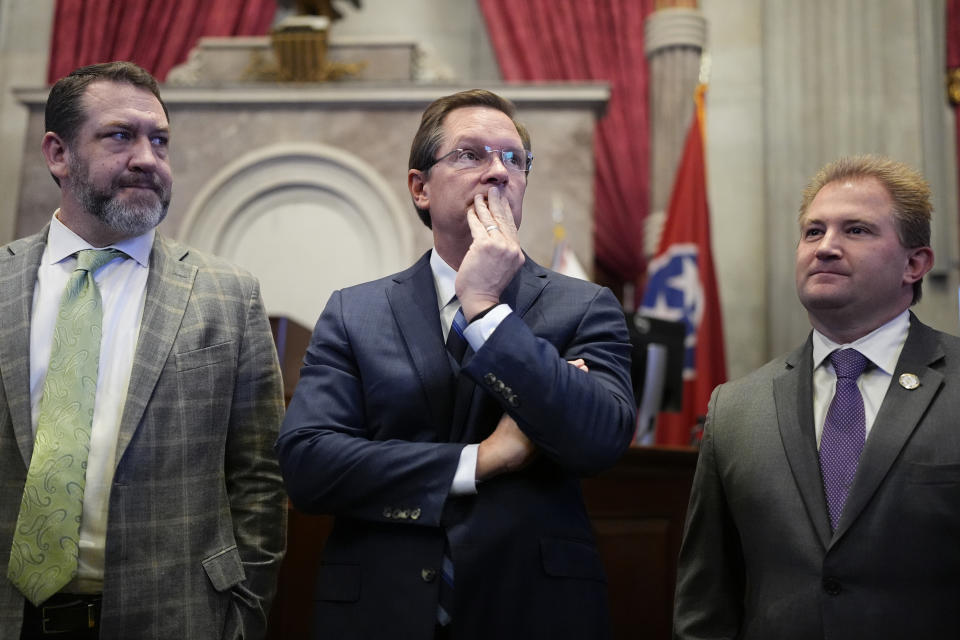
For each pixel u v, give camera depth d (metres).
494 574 1.51
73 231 1.91
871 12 6.46
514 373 1.52
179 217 5.53
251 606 1.78
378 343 1.70
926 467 1.60
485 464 1.54
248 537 1.83
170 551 1.72
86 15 6.87
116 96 1.88
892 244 1.74
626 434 1.59
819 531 1.64
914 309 6.08
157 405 1.77
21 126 6.98
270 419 1.90
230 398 1.85
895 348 1.76
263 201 5.55
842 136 6.35
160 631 1.68
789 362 1.86
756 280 6.51
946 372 1.70
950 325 6.05
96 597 1.70
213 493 1.79
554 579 1.53
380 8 7.16
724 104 6.73
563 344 1.69
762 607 1.66
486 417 1.64
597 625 1.54
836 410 1.73
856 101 6.38
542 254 5.25
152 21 6.84
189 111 5.63
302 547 2.54
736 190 6.62
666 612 2.59
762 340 6.44
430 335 1.70
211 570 1.75
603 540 2.56
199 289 1.91
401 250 5.36
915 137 6.31
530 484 1.58
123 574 1.68
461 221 1.73
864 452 1.65
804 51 6.54
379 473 1.55
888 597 1.56
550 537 1.55
